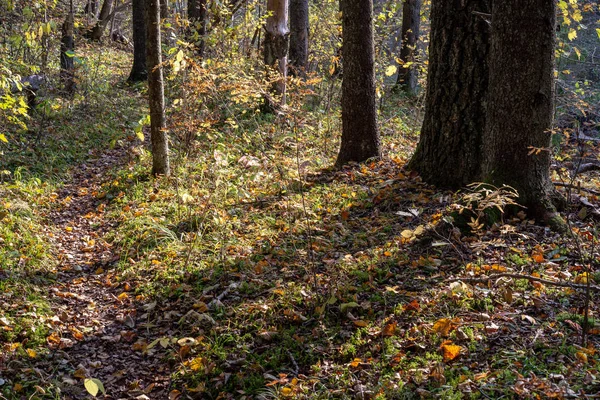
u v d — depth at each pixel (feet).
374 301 16.10
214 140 33.27
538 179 18.89
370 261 18.38
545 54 17.92
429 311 14.93
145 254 21.22
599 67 45.55
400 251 18.67
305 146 33.06
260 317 16.38
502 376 11.74
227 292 17.90
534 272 15.83
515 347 12.83
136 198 26.99
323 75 43.98
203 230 22.79
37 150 32.83
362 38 28.25
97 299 18.75
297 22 45.44
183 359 15.10
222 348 15.14
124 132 38.83
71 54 37.24
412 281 16.78
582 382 11.10
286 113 23.48
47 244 21.90
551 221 18.39
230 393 13.55
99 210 26.40
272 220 23.32
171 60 24.45
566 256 16.78
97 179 30.71
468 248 17.99
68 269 20.59
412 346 13.62
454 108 23.34
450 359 12.79
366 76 28.78
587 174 24.72
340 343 14.57
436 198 22.44
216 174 26.61
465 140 23.25
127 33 100.68
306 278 18.04
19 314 16.75
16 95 34.94
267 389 13.17
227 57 39.27
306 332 15.42
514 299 14.87
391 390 12.07
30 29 28.55
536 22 17.63
